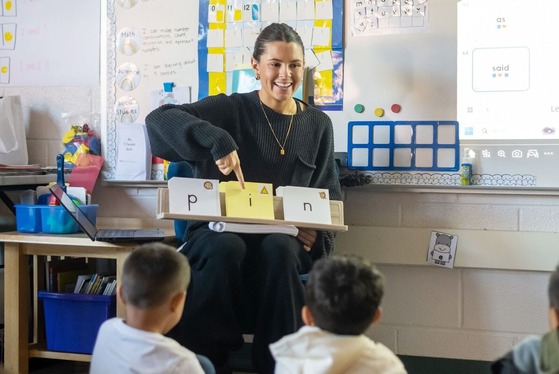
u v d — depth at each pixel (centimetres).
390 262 293
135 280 173
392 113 291
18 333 264
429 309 292
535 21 279
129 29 316
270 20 301
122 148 317
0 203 319
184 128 238
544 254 279
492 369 149
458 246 286
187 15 310
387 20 291
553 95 278
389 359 152
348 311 152
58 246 260
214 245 228
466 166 284
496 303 286
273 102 265
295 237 246
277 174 260
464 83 285
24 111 329
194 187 233
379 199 295
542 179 280
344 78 295
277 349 154
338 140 297
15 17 331
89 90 322
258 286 232
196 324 225
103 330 175
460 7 284
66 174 316
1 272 288
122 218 319
